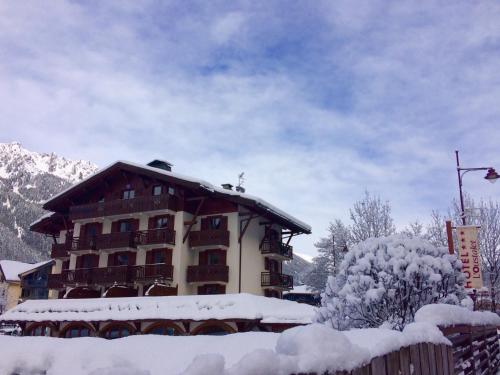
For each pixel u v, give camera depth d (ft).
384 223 116.78
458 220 96.84
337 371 9.46
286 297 175.52
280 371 7.89
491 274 85.71
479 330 28.89
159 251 98.84
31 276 181.57
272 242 106.52
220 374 6.86
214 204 100.58
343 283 40.06
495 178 60.03
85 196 113.50
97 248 102.73
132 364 11.46
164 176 97.60
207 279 93.66
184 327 75.05
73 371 11.43
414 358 14.79
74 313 83.61
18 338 13.48
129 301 82.02
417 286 36.52
